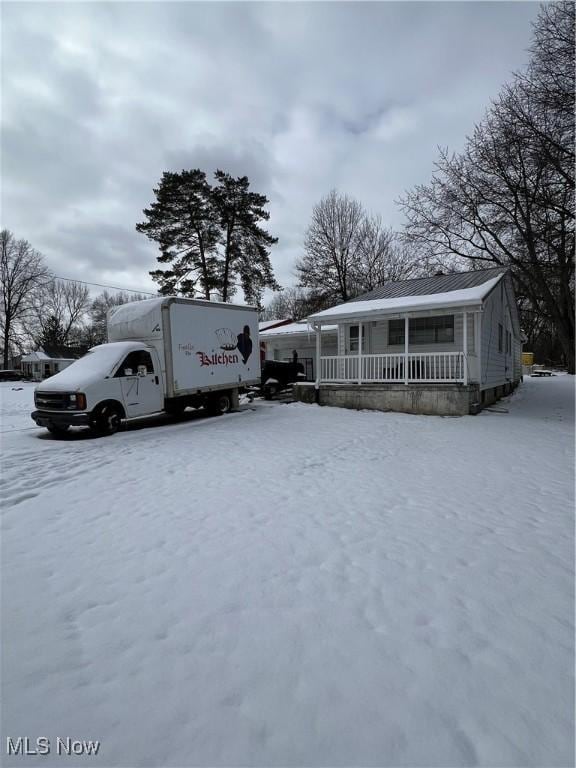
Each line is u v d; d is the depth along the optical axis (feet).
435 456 22.66
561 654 7.07
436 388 38.19
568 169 52.60
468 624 7.89
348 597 8.80
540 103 51.37
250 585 9.31
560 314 89.40
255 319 43.60
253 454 23.27
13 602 8.74
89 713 5.86
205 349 37.19
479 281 46.57
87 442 27.09
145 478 18.39
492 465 20.48
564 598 8.81
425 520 13.19
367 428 31.78
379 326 48.91
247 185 98.48
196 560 10.53
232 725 5.64
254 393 54.65
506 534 12.07
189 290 95.61
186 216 94.53
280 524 12.88
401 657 6.97
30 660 6.95
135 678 6.52
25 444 26.48
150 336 33.96
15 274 163.43
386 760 5.13
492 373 48.70
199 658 6.97
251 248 99.91
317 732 5.52
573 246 61.82
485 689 6.27
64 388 28.22
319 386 45.29
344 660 6.89
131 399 31.14
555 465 20.34
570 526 12.65
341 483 17.47
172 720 5.74
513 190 63.46
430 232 81.00
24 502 15.16
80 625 7.93
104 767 5.04
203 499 15.40
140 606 8.54
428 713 5.82
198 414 41.63
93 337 214.28
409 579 9.55
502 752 5.24
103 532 12.40
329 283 107.45
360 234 107.65
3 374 140.36
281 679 6.48
